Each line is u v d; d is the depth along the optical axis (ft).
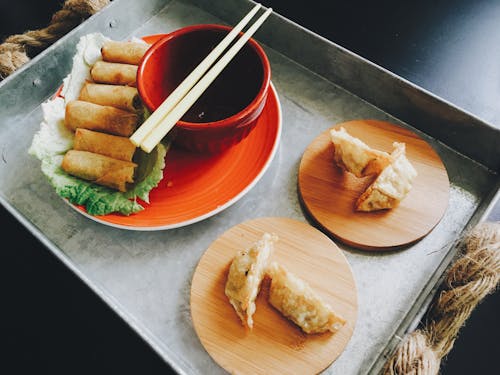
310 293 0.90
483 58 1.49
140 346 1.24
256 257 0.92
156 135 0.89
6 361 1.26
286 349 0.89
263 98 0.97
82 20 1.33
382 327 0.93
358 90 1.21
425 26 1.57
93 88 1.12
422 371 0.79
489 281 0.85
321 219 1.01
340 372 0.89
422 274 0.98
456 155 1.12
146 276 1.00
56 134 1.09
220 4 1.34
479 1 1.62
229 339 0.90
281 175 1.11
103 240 1.04
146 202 1.02
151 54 1.02
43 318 1.29
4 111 1.18
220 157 1.09
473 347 1.13
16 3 1.71
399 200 1.00
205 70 0.99
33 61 1.16
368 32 1.57
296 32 1.21
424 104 1.10
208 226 1.05
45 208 1.09
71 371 1.24
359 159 1.03
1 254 1.36
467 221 1.03
